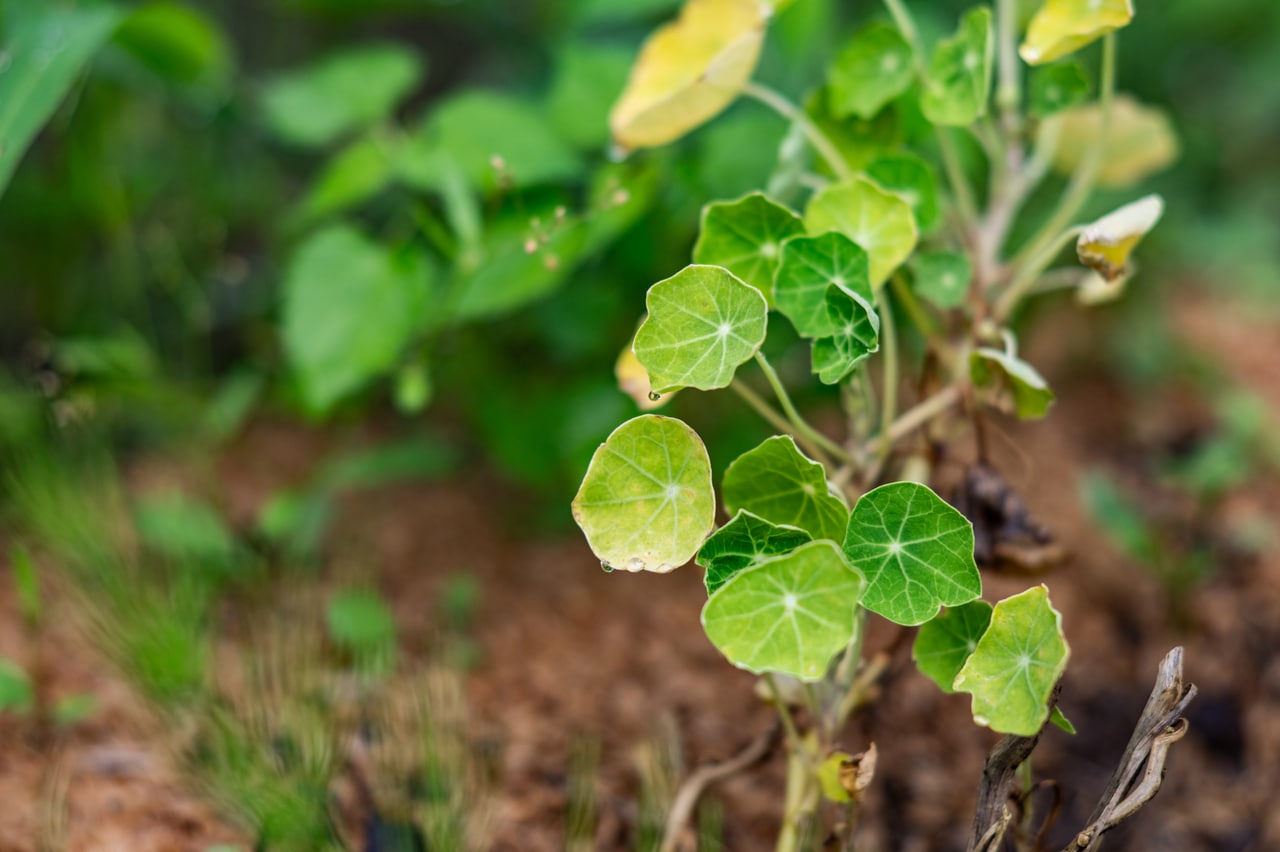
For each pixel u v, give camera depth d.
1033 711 0.77
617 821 0.96
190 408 1.30
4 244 1.52
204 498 1.43
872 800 0.99
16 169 1.50
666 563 0.78
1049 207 1.62
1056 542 0.88
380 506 1.51
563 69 1.21
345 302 1.13
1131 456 1.64
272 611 1.06
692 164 1.06
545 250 1.04
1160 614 1.22
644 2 1.27
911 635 0.86
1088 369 1.97
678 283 0.78
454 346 1.29
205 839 0.93
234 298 1.69
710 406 1.33
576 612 1.27
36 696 0.98
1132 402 1.87
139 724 1.01
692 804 0.89
